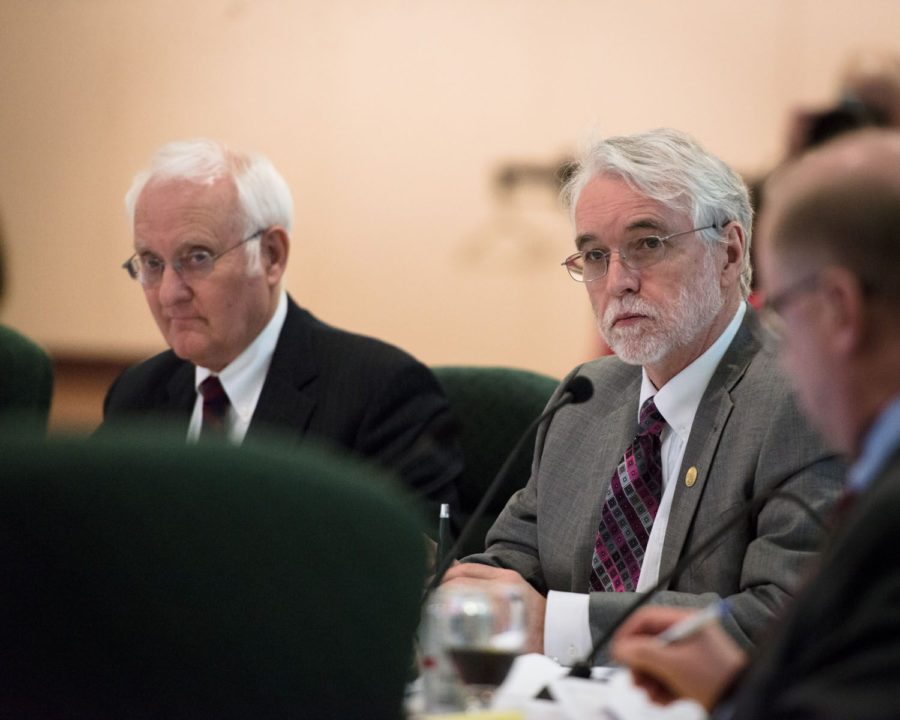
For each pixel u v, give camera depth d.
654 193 7.28
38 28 24.06
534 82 23.23
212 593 3.08
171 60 23.98
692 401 7.34
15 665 3.03
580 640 6.57
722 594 6.77
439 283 23.73
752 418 6.96
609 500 7.51
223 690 3.16
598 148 7.59
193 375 9.66
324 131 23.78
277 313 9.39
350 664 3.33
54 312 24.27
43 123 24.20
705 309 7.30
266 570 3.14
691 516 6.96
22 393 10.70
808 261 3.47
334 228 23.89
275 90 23.84
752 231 7.69
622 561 7.35
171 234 8.82
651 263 7.31
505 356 23.58
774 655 3.25
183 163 8.95
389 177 23.73
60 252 24.28
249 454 3.15
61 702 3.07
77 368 24.28
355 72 23.67
